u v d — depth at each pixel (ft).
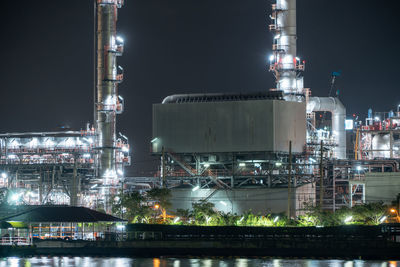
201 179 453.58
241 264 319.06
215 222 394.73
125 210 440.86
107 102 494.59
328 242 354.74
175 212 445.37
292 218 419.33
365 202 457.68
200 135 453.58
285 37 495.82
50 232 376.68
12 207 411.34
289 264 319.47
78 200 489.67
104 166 490.49
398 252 346.33
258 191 442.09
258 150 443.73
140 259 341.21
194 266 311.27
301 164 440.04
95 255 359.25
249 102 447.83
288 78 495.41
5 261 330.95
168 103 460.96
